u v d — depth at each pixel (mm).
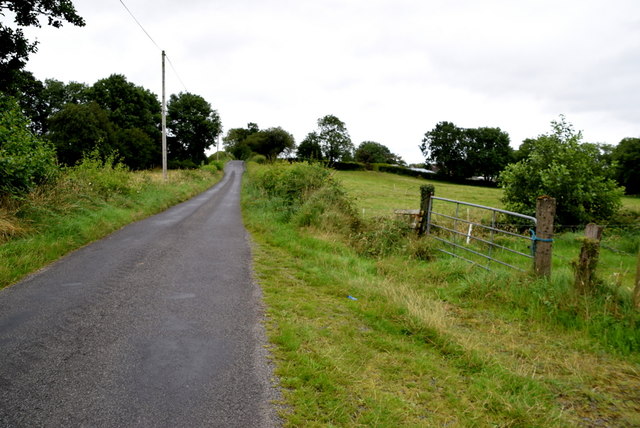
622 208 15633
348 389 3084
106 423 2539
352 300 5406
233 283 5941
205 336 3986
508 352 4105
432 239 9031
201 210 17656
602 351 4129
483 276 6141
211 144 74875
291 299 5273
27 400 2752
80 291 5285
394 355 3779
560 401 3189
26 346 3605
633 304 4680
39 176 10195
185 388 3000
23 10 15711
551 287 5289
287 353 3635
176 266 6855
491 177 77125
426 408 2914
